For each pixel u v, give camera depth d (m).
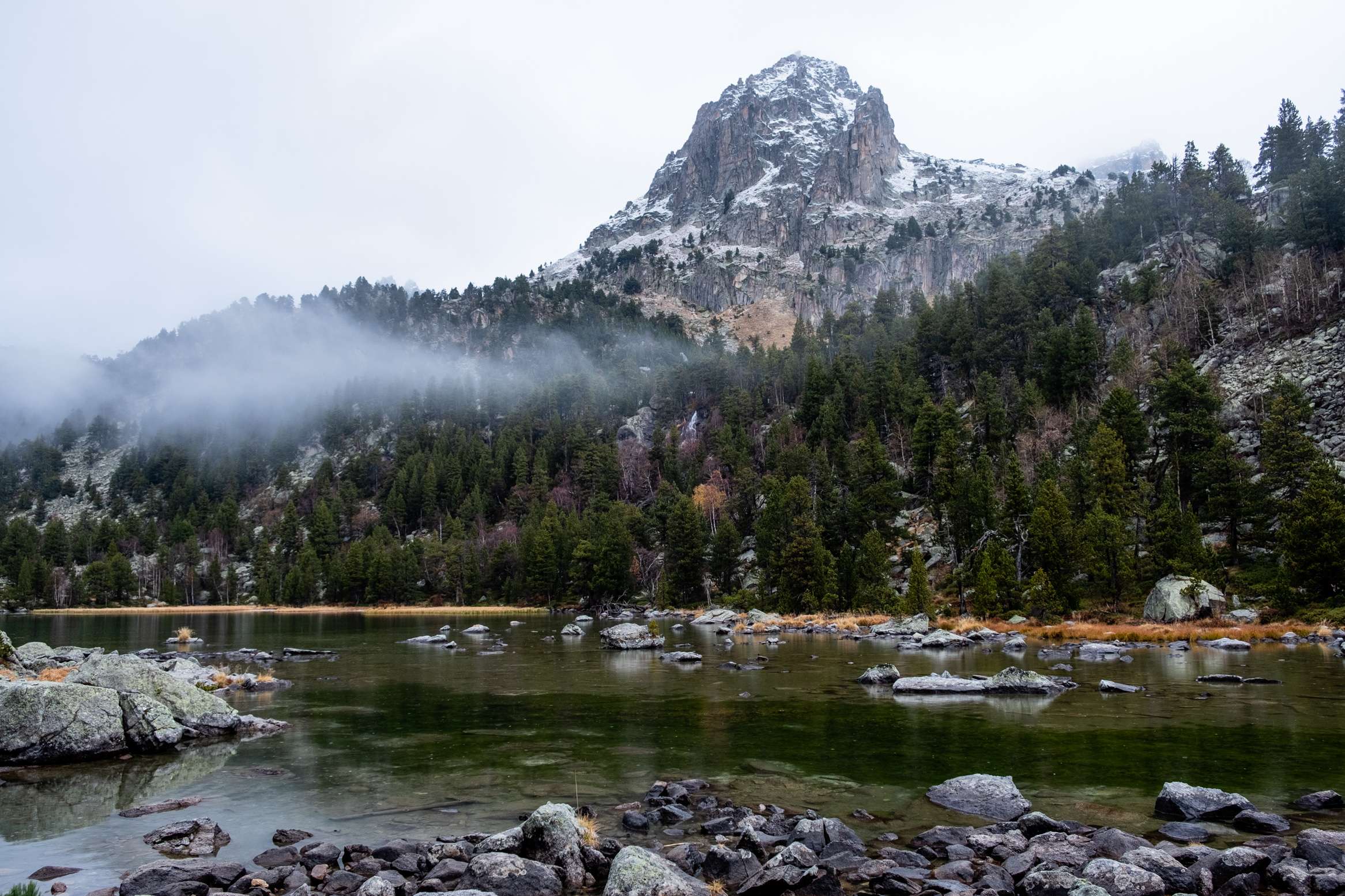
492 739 22.56
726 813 15.25
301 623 92.00
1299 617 56.88
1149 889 10.95
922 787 17.16
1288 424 68.50
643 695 31.36
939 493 88.94
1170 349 98.50
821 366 139.38
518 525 150.88
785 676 37.12
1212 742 21.05
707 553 108.56
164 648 54.69
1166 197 146.25
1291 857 12.13
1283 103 144.88
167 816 15.24
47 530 167.88
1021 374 119.94
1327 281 96.38
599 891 11.70
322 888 11.45
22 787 17.39
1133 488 73.94
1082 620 64.12
